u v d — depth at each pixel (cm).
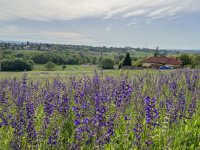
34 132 558
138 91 934
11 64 8019
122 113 732
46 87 1044
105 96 802
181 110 752
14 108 805
